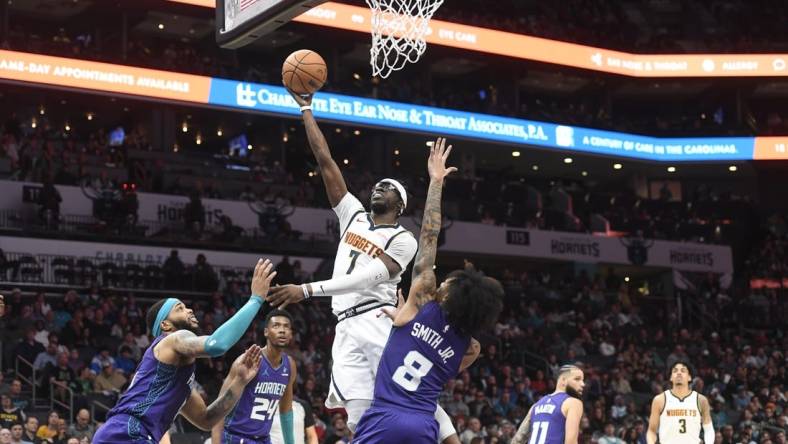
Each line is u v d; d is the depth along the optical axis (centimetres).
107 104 3456
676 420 1202
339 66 3697
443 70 3912
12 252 2600
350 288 642
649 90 4206
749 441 2158
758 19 4212
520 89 4138
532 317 2917
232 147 3697
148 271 2633
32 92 3353
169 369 611
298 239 3011
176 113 3544
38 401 1939
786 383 2827
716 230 3734
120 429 605
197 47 3659
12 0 3341
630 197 3866
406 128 3331
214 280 2662
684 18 4347
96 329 2214
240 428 864
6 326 2147
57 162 3006
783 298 3572
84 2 3359
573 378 1004
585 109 4103
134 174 3034
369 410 585
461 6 3753
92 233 2720
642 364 2719
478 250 3328
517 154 3862
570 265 3516
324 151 703
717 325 3297
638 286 3716
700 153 3800
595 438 2041
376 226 675
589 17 4019
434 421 583
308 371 2112
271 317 873
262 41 3672
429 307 590
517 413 2191
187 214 2895
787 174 4216
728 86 4109
